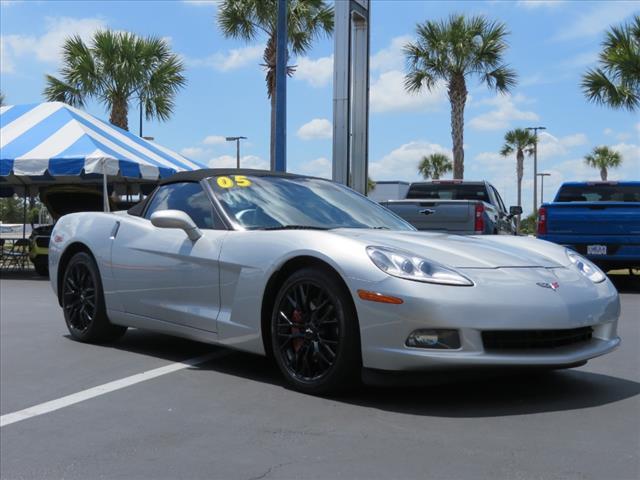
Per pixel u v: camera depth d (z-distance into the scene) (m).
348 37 12.45
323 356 3.64
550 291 3.52
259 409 3.48
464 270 3.49
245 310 4.03
